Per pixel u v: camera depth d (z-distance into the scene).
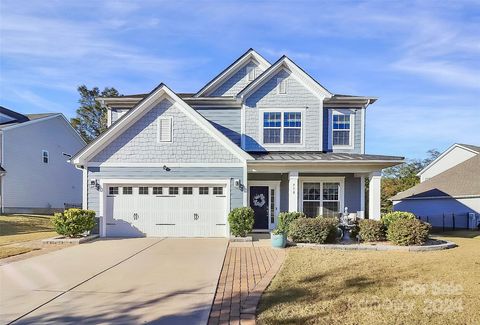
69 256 10.92
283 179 17.41
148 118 15.70
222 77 18.80
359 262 9.75
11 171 26.00
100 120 50.59
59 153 31.19
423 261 9.86
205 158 15.58
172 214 15.59
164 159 15.62
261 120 17.30
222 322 5.39
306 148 17.23
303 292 6.84
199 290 7.11
